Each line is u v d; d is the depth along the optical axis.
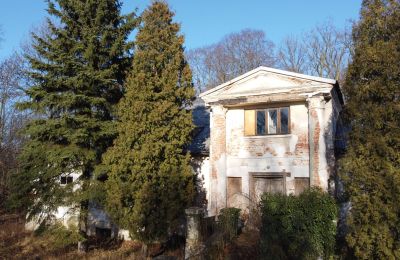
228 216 13.55
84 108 15.30
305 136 15.16
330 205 11.47
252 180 16.12
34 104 15.01
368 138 9.94
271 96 15.33
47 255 15.62
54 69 15.02
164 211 14.14
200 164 17.52
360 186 10.12
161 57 15.33
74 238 14.60
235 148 16.64
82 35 15.61
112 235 18.53
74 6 15.49
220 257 11.66
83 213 15.41
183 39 15.91
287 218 11.03
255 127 16.39
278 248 10.77
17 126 29.22
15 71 30.12
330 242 11.28
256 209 14.43
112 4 16.17
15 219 23.83
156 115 14.46
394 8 10.38
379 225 9.49
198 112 22.00
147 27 15.89
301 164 15.05
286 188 15.23
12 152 28.42
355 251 10.01
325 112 14.70
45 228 15.16
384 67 9.94
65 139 15.46
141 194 13.99
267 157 15.84
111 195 14.30
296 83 14.91
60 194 14.84
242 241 12.62
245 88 16.02
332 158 14.12
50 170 14.83
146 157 14.28
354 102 10.52
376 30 10.56
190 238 12.77
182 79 16.03
